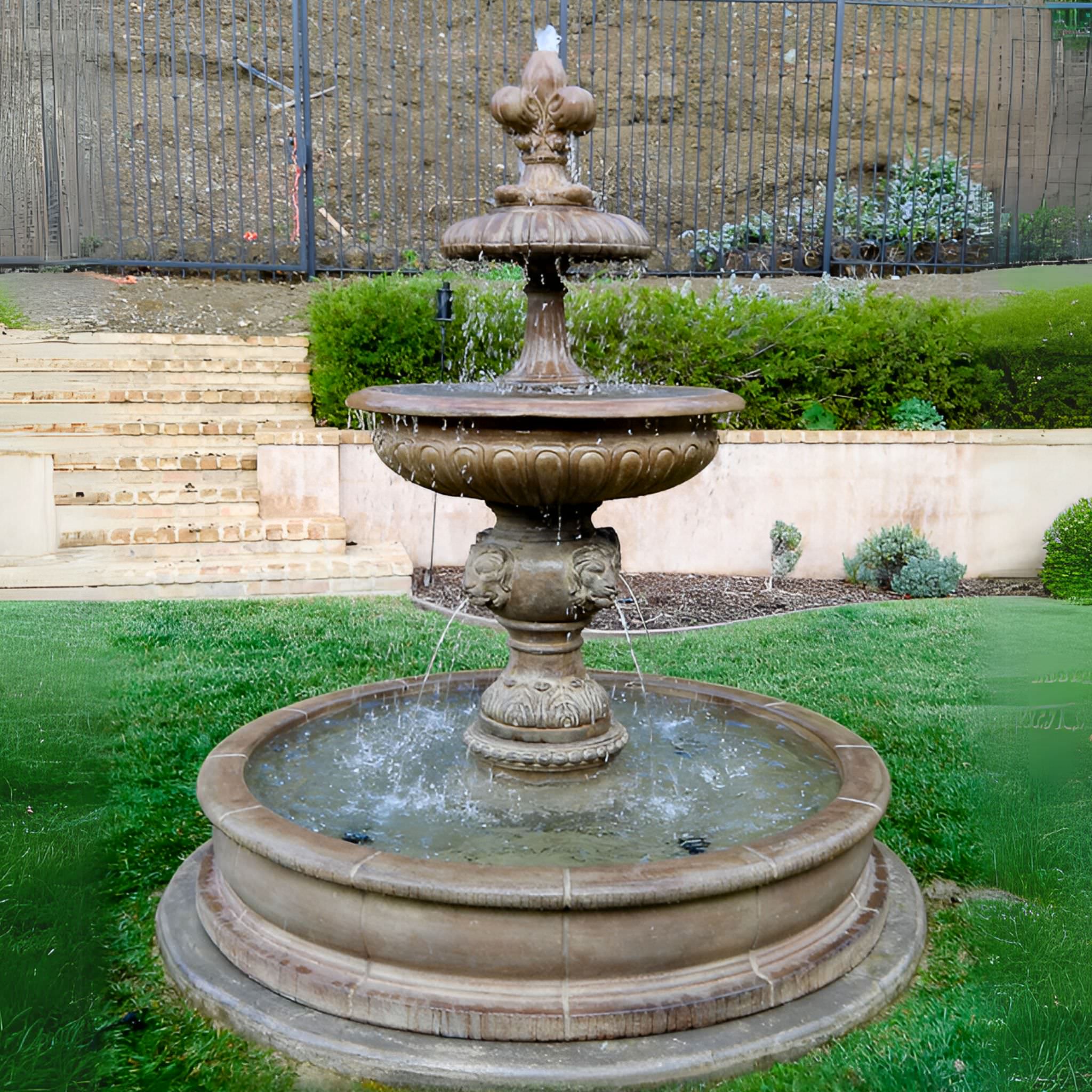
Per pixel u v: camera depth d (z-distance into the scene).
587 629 7.02
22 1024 2.86
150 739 4.89
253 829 3.00
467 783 3.83
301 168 12.17
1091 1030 2.88
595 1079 2.58
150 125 15.13
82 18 14.52
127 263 11.41
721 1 11.16
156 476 8.48
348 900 2.80
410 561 7.73
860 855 3.23
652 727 4.50
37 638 6.23
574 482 3.28
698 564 8.57
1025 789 4.45
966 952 3.32
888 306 9.17
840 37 11.16
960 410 9.15
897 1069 2.69
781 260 12.65
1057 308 8.41
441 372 8.90
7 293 11.57
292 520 8.06
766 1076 2.67
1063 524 7.78
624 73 15.34
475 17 14.48
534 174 3.52
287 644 6.31
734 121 15.46
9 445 8.64
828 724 4.20
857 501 8.58
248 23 11.68
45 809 4.17
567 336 3.90
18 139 13.98
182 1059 2.75
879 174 15.20
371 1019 2.77
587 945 2.70
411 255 12.59
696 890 2.71
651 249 3.53
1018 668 5.97
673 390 3.81
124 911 3.50
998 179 12.41
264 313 11.37
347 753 4.14
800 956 2.97
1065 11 10.92
